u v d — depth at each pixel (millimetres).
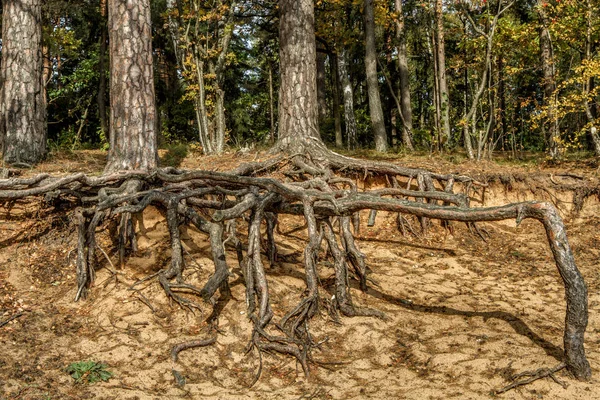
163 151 13711
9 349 6020
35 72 11078
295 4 11828
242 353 6426
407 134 17969
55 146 14922
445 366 6172
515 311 7789
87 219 8117
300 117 11656
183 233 8461
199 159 12414
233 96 30391
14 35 10914
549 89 14422
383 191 9609
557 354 6273
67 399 5312
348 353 6602
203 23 16578
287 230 10039
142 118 9250
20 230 8180
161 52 25969
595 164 13141
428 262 9719
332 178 10234
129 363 6062
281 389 5832
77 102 23859
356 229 10484
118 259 7859
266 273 8016
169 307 7027
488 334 6898
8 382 5434
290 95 11727
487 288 8758
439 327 7184
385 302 7871
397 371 6172
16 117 10836
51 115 24781
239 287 7457
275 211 7918
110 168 9148
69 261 7926
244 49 29469
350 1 18500
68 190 8305
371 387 5836
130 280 7500
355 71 27297
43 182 8336
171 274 7344
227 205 8344
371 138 27250
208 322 6805
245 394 5719
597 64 12719
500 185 11625
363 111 27203
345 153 14398
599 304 8188
